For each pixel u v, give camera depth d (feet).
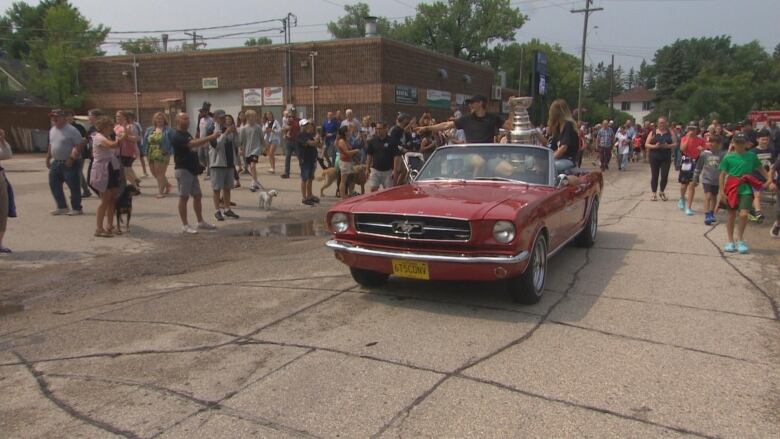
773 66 274.77
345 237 18.33
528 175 21.36
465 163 22.39
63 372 13.62
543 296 19.11
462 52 213.25
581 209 24.39
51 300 19.85
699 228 32.32
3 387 12.91
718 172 32.73
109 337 15.84
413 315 17.22
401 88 93.45
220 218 35.12
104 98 110.52
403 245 17.29
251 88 98.58
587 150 106.52
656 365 13.67
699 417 11.30
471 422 11.07
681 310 17.75
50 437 10.77
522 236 16.48
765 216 37.40
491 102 130.11
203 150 51.98
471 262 16.33
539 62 78.79
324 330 16.01
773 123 44.37
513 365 13.62
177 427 11.02
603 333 15.74
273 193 39.55
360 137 50.65
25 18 190.19
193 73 102.83
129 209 30.89
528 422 11.07
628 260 24.49
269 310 17.85
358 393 12.26
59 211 35.83
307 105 94.43
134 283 21.79
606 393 12.25
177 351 14.69
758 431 10.81
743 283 20.86
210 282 21.52
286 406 11.75
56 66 108.37
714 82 222.69
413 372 13.25
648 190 53.01
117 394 12.41
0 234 25.95
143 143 54.60
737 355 14.32
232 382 12.85
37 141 94.68
